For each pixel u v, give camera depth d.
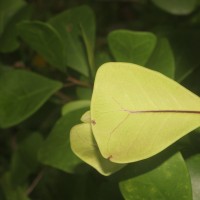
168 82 0.26
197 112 0.26
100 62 0.41
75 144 0.26
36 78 0.41
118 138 0.25
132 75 0.26
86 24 0.41
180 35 0.39
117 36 0.35
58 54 0.39
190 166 0.31
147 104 0.26
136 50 0.36
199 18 0.56
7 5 0.49
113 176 0.38
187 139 0.32
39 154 0.36
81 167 0.35
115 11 0.76
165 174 0.30
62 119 0.36
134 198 0.30
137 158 0.25
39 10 0.62
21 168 0.49
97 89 0.25
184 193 0.29
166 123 0.25
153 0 0.47
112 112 0.25
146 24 0.66
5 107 0.40
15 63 0.51
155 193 0.30
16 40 0.45
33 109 0.40
